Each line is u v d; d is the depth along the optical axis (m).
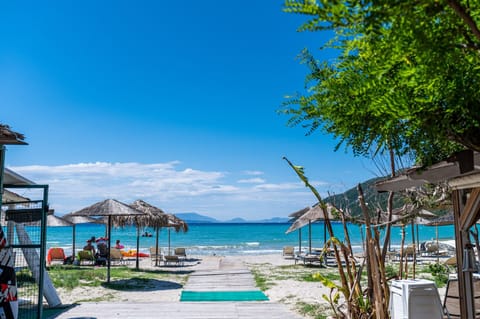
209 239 59.94
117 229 18.39
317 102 2.21
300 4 1.35
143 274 15.65
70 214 13.28
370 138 2.18
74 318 7.77
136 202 18.67
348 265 5.08
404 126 2.05
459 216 4.90
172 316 7.92
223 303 9.30
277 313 8.13
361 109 1.93
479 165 3.18
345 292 5.02
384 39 1.52
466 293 4.88
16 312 5.88
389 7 1.25
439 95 1.74
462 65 1.74
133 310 8.49
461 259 4.91
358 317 4.89
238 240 57.47
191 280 14.11
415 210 5.04
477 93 1.75
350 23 1.33
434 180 3.51
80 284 12.56
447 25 1.54
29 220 7.20
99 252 19.61
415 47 1.49
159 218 17.84
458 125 1.98
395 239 45.78
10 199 9.00
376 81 1.70
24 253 9.14
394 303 4.89
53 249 20.14
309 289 11.51
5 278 5.77
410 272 14.13
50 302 8.95
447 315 5.94
